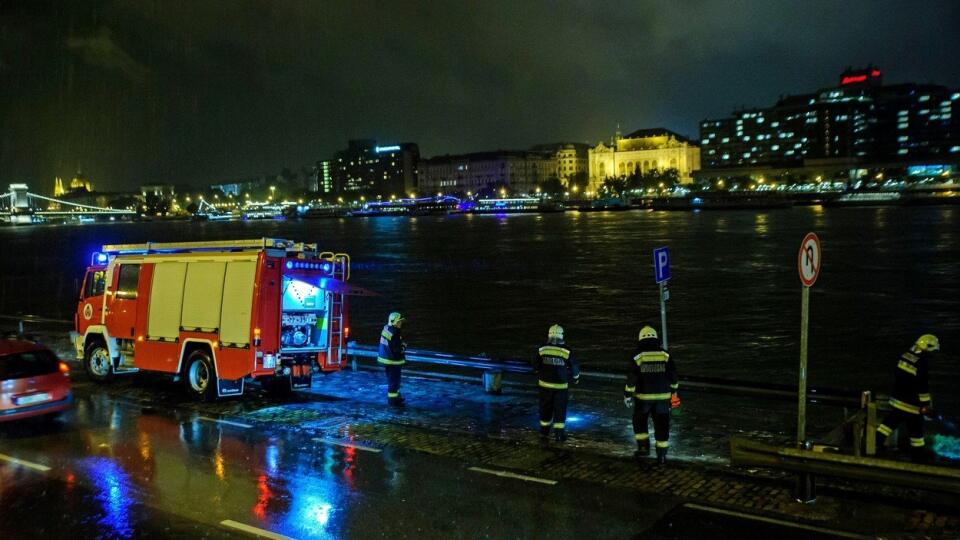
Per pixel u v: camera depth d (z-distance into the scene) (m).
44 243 144.25
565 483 9.52
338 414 13.62
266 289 13.91
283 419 13.23
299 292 14.73
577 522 8.10
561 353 11.68
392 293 48.69
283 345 14.41
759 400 15.55
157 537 7.73
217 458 10.71
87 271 17.02
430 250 91.38
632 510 8.50
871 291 43.41
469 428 12.49
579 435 11.98
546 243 97.38
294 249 14.55
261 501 8.81
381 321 37.53
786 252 72.06
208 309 14.53
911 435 10.10
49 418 13.38
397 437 11.92
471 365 15.78
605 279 53.88
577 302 42.31
